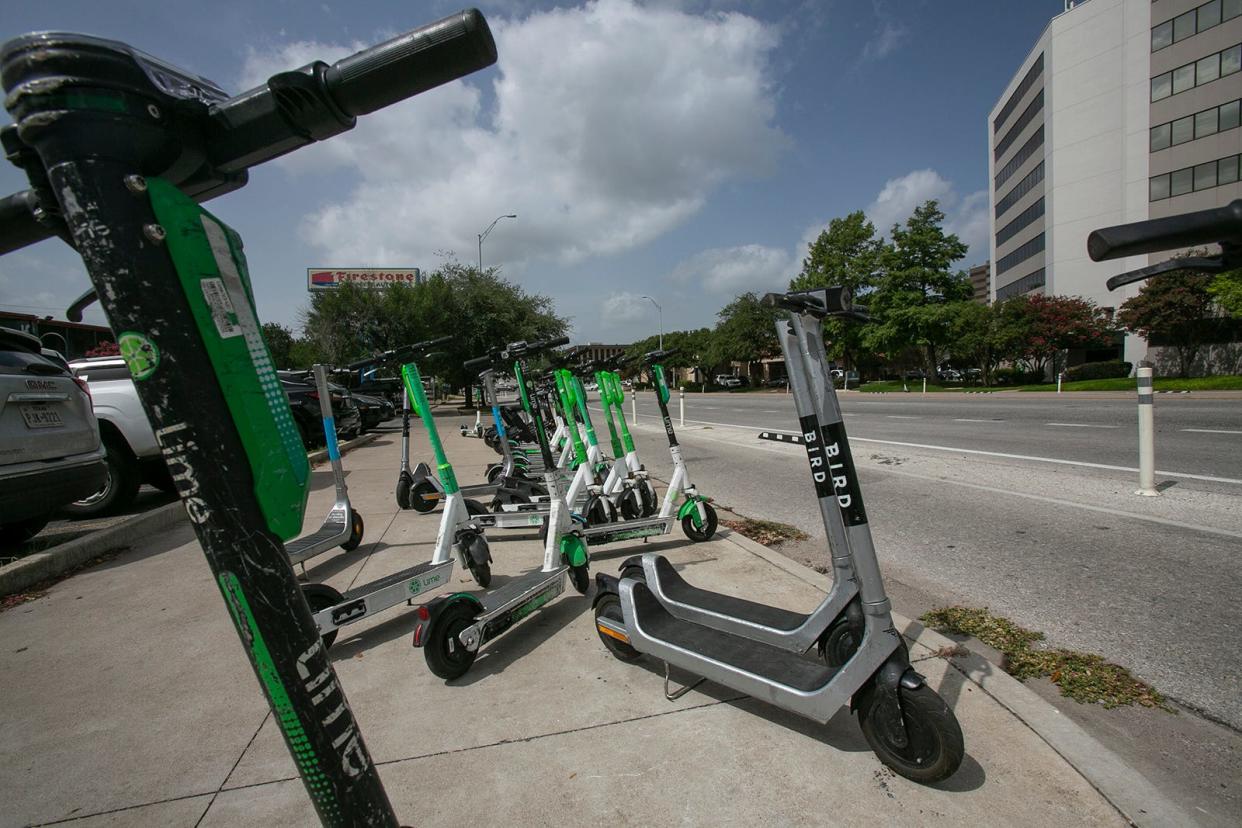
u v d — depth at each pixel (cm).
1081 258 3741
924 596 375
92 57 69
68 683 282
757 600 353
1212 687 268
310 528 562
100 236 71
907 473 759
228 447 79
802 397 228
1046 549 450
